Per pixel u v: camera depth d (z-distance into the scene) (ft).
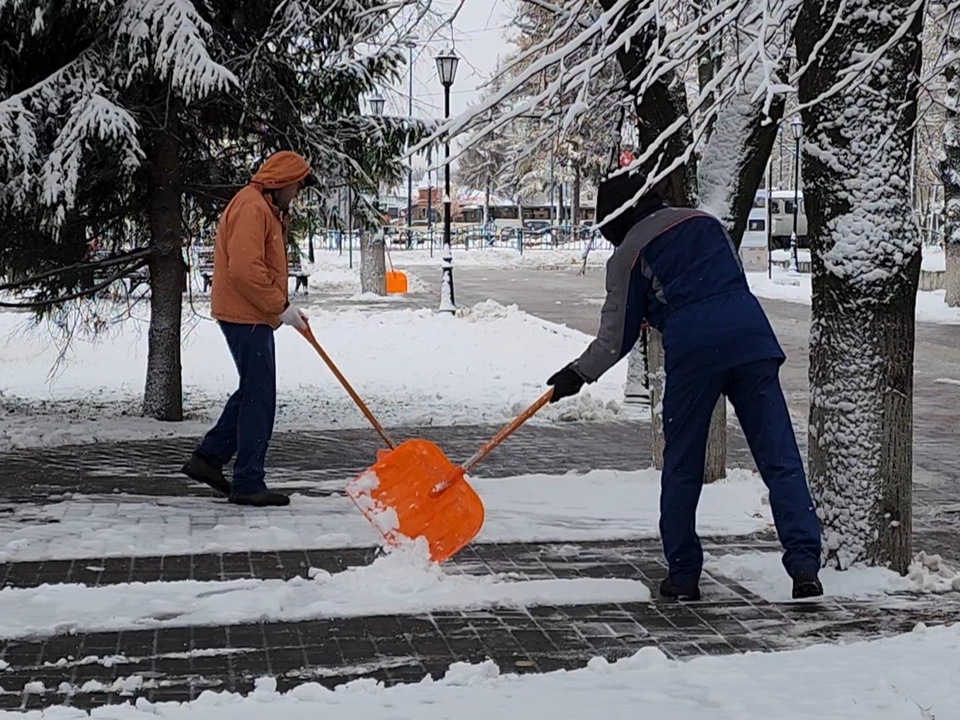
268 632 17.97
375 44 34.58
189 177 40.42
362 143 40.52
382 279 110.01
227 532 23.79
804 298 109.40
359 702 14.73
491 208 253.24
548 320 86.74
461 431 40.24
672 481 19.86
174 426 39.11
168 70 34.37
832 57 20.65
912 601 19.85
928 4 24.38
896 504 21.09
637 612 19.27
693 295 19.60
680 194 28.37
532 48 20.48
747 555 22.67
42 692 15.55
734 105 27.71
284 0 32.48
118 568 21.35
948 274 94.89
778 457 19.85
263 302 25.77
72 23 35.55
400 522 21.49
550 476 30.78
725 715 13.99
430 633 18.02
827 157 20.97
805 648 17.11
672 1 19.58
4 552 22.11
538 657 17.06
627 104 30.37
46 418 40.75
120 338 70.18
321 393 49.44
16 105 33.27
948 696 14.39
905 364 21.07
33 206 33.91
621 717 13.99
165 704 14.71
